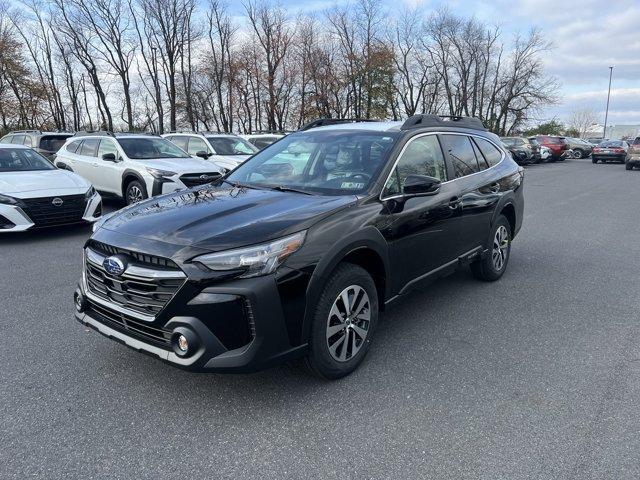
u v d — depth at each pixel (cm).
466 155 489
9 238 785
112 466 252
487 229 512
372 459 258
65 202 773
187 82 4328
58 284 545
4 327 422
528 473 246
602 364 362
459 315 459
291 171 416
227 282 275
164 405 307
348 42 4575
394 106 4925
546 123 7169
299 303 295
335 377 333
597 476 244
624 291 530
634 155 2503
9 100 4084
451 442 271
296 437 276
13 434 276
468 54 5462
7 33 4044
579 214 1063
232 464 254
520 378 341
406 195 375
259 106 4500
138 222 318
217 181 433
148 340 294
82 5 3816
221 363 275
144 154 1033
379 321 445
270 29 4259
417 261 400
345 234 319
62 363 359
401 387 329
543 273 598
